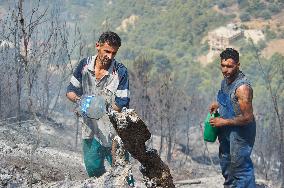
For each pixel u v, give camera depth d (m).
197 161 29.59
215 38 189.75
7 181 5.27
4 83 14.02
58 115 19.92
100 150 4.73
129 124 2.57
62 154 11.30
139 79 22.55
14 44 10.45
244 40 186.25
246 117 4.72
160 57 157.50
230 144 4.91
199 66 186.38
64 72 15.96
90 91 4.68
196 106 38.12
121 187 3.08
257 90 104.94
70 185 4.04
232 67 4.75
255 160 24.73
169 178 2.77
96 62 4.67
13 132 11.87
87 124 4.72
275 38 191.88
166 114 22.66
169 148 22.86
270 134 22.81
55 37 13.16
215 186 7.40
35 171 6.50
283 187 15.83
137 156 2.70
